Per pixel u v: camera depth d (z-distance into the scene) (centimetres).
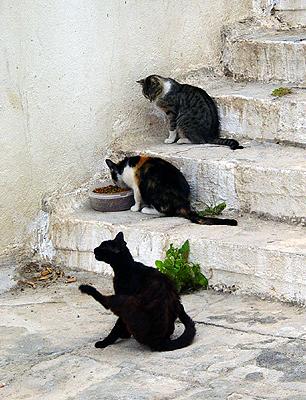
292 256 543
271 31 820
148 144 730
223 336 501
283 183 615
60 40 668
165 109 729
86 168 702
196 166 666
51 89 668
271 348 476
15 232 666
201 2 784
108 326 539
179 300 501
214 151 689
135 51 731
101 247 493
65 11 668
